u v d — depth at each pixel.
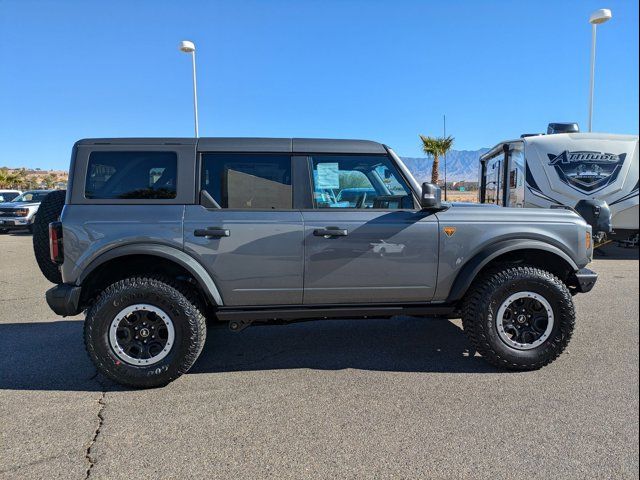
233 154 3.85
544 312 3.90
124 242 3.60
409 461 2.64
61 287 3.59
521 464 2.60
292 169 3.89
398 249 3.85
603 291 6.89
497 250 3.88
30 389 3.65
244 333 5.07
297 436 2.92
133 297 3.57
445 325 5.30
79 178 3.71
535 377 3.78
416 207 3.98
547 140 9.80
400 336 4.92
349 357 4.31
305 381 3.77
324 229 3.77
